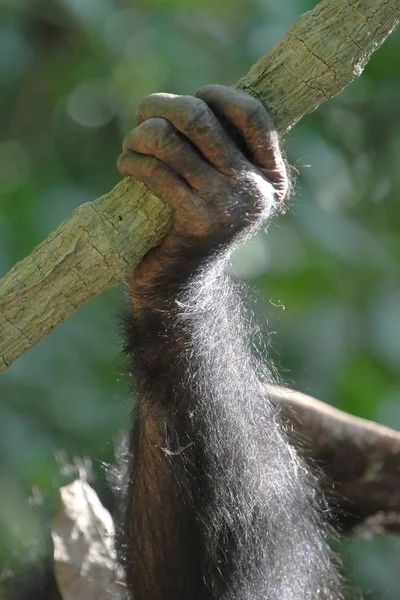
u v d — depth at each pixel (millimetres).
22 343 3863
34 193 9938
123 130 10500
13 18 10102
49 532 6523
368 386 9484
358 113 9969
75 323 9758
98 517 6078
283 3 9453
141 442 5070
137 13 9984
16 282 3867
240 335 5039
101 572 5836
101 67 10141
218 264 4203
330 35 3896
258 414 5203
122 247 3904
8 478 9023
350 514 6410
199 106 3828
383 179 10148
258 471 5160
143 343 4590
